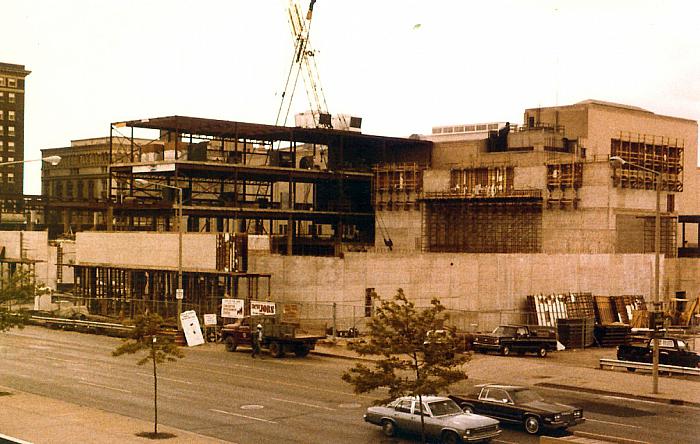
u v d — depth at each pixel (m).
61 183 154.12
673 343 46.88
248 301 58.81
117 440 26.42
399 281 63.19
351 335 58.34
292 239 92.25
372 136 93.75
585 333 59.62
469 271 66.94
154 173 88.19
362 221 98.56
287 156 100.88
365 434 28.88
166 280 68.00
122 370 43.78
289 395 36.75
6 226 135.75
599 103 97.25
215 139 93.88
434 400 28.45
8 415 30.30
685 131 107.00
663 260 82.31
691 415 33.88
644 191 80.75
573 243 77.75
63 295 80.50
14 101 173.88
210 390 37.75
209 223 110.19
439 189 86.75
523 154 85.81
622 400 37.50
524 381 42.25
